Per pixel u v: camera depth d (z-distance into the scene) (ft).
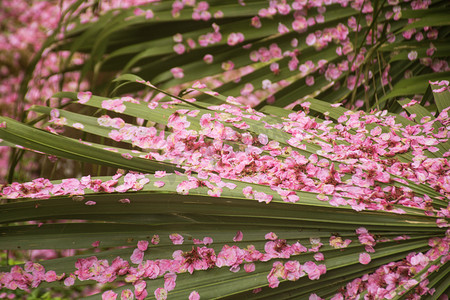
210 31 4.30
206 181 3.27
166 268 3.19
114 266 3.19
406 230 3.22
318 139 3.57
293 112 3.84
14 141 3.23
